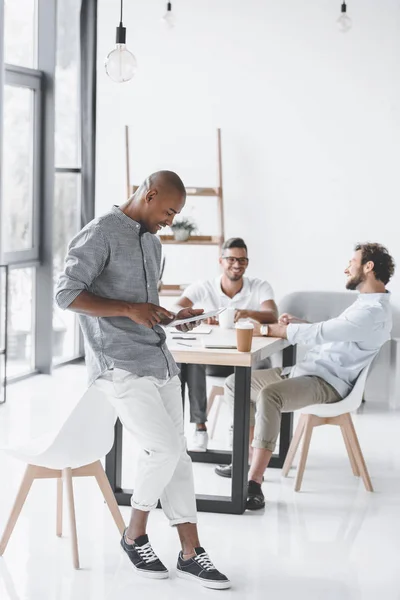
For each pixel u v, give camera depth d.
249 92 7.11
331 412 4.35
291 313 6.61
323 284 7.12
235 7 7.06
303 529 3.80
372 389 6.56
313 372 4.39
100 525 3.79
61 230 7.45
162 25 7.18
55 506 4.00
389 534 3.76
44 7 6.89
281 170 7.11
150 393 3.14
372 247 4.36
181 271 7.36
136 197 3.17
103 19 7.30
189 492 3.26
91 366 3.18
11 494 4.12
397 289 6.94
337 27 6.89
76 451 3.21
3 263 6.40
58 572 3.28
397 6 6.82
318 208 7.08
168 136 7.28
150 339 3.20
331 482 4.50
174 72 7.21
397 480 4.54
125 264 3.13
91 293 3.07
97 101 7.38
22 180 6.87
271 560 3.45
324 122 7.01
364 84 6.92
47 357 7.09
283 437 4.74
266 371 4.68
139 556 3.28
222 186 7.18
